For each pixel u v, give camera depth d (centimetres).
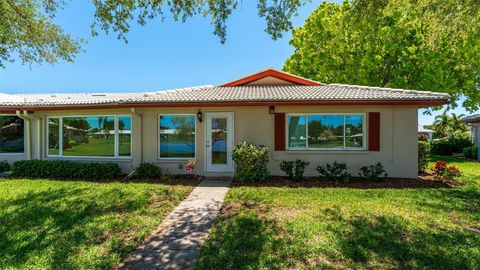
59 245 374
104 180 855
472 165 1295
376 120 880
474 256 339
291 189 712
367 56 1658
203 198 638
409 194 650
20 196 630
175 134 964
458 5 651
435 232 414
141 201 593
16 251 357
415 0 698
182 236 418
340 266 318
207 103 854
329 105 866
